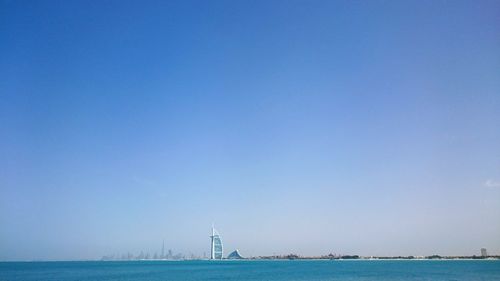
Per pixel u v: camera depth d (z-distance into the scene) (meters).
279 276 124.88
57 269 187.00
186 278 119.38
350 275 124.94
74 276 128.75
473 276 112.50
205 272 154.88
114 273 148.00
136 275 133.62
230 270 171.12
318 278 113.00
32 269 186.25
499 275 116.38
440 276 113.25
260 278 116.44
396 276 116.00
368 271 150.25
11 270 175.00
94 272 156.00
